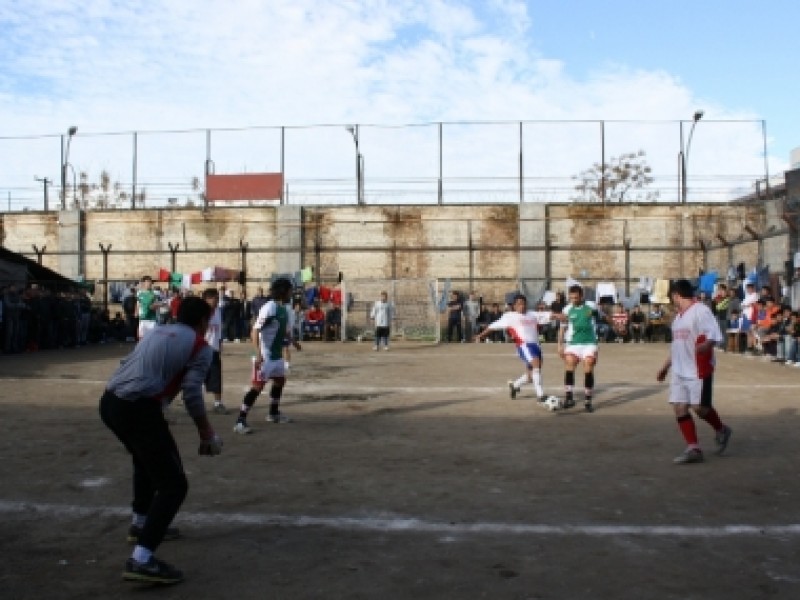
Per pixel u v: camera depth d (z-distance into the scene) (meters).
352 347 24.16
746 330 20.73
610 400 11.39
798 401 11.27
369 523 5.21
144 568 4.06
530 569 4.34
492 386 13.15
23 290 21.89
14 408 10.35
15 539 4.90
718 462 7.15
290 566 4.39
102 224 31.27
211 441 4.54
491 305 29.52
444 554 4.59
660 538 4.90
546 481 6.39
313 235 30.84
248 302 26.86
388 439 8.29
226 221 30.91
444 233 30.59
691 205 29.98
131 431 4.23
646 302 28.83
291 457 7.34
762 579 4.19
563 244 30.33
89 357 19.16
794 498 5.89
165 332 4.37
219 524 5.18
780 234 24.00
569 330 10.52
